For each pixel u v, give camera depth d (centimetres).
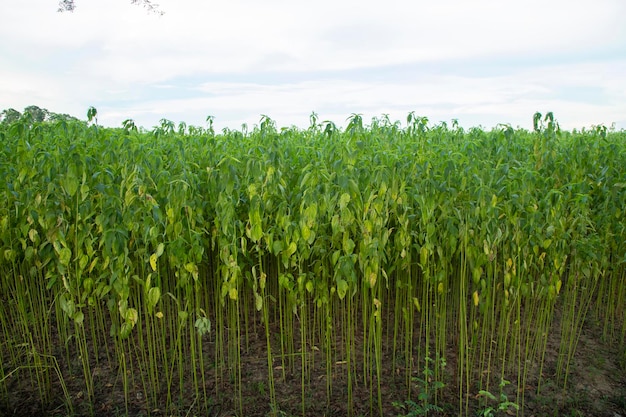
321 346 517
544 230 423
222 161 360
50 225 361
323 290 416
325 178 360
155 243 372
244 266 427
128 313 367
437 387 430
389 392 454
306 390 458
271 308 593
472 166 402
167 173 388
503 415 421
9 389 460
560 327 584
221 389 460
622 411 431
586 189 491
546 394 454
